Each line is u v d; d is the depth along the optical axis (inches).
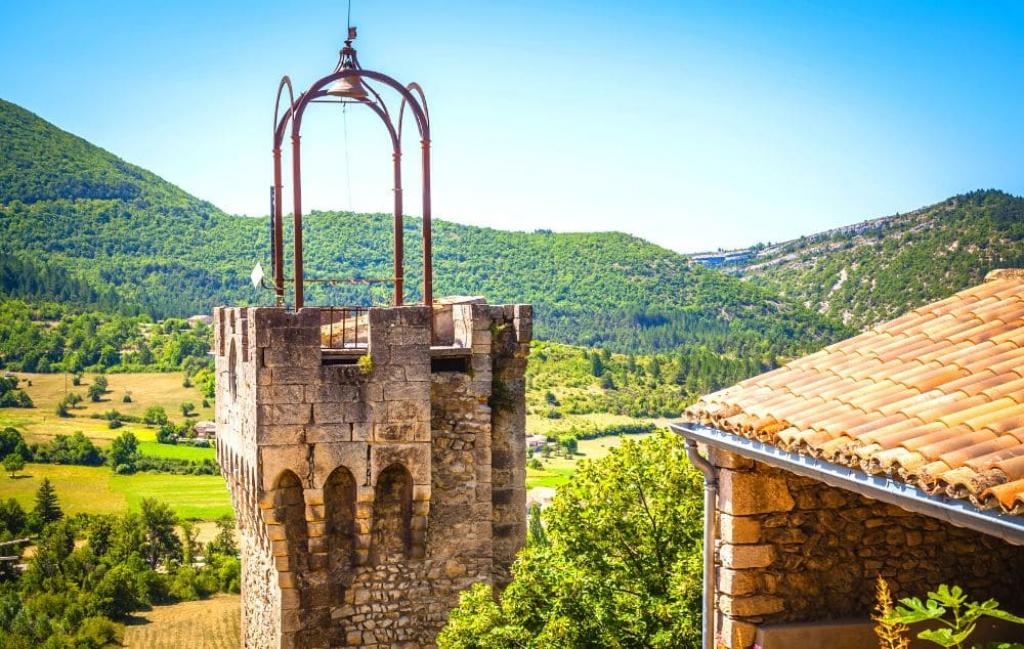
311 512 750.5
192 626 3048.7
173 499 4495.6
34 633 2728.8
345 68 815.1
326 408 751.7
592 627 677.3
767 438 429.4
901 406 400.5
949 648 387.5
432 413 800.9
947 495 323.0
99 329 7160.4
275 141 823.7
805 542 495.8
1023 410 361.7
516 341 837.8
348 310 763.4
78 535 3828.7
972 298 525.3
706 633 500.4
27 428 5383.9
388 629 784.3
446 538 802.8
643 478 783.7
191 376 6456.7
